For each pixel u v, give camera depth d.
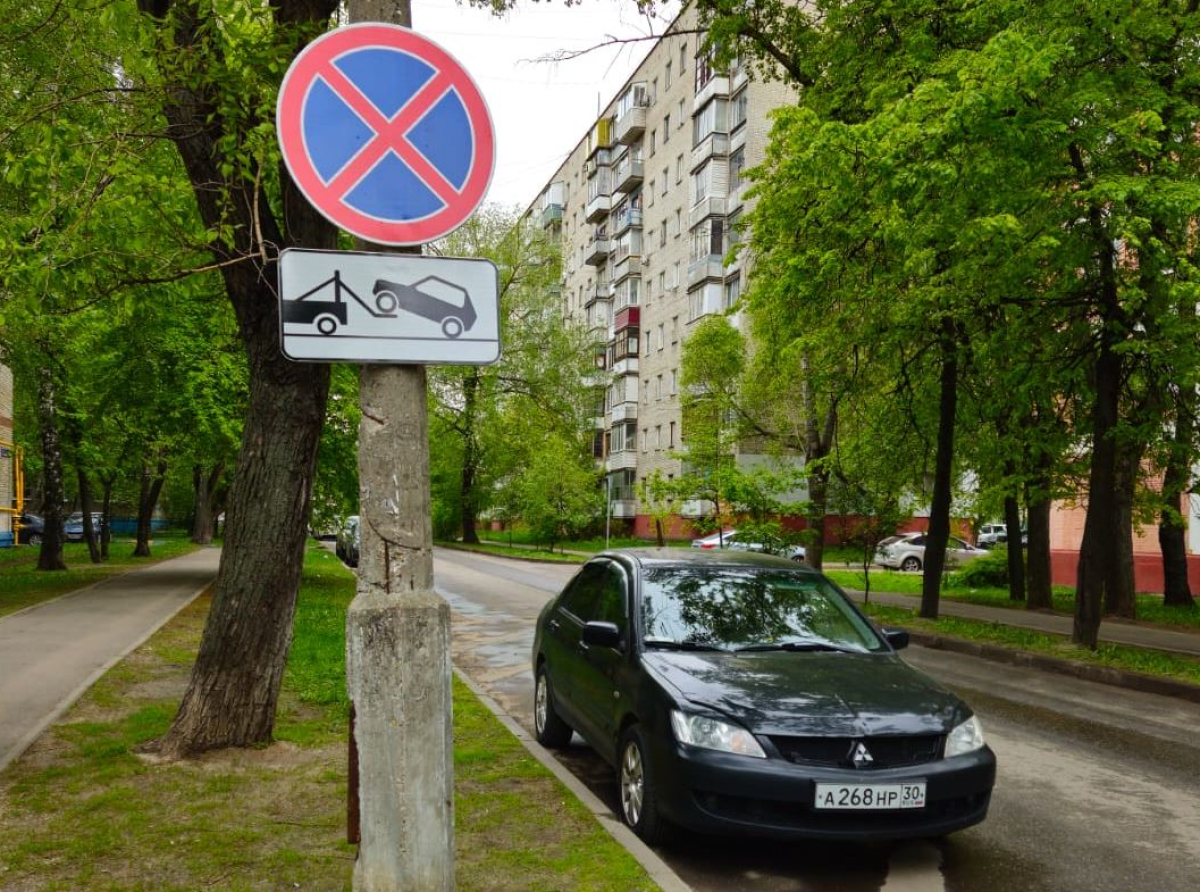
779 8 16.12
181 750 5.93
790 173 12.15
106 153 5.91
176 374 19.47
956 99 10.22
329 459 20.53
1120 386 13.47
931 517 16.72
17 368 20.95
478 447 48.50
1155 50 11.75
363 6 2.99
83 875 4.02
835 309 14.75
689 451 26.09
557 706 6.83
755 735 4.65
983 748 4.90
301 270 2.84
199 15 5.64
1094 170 11.23
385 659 2.84
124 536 59.38
